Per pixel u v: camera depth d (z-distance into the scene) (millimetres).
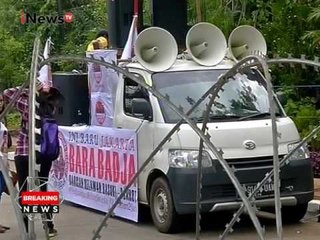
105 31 15242
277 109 10297
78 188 11820
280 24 15711
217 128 9500
